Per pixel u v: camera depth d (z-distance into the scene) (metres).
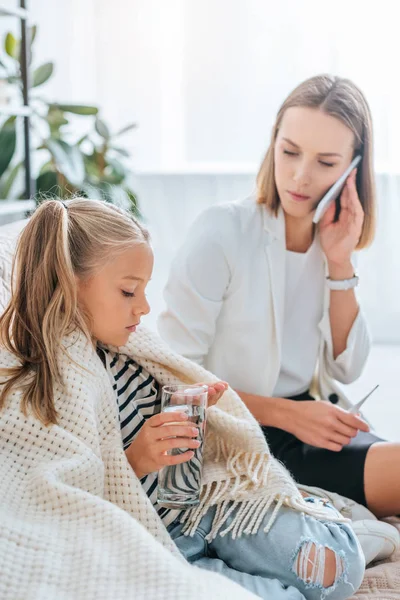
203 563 1.21
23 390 1.15
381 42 3.91
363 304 4.11
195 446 1.18
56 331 1.18
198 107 4.07
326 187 1.71
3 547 0.96
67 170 3.23
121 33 4.01
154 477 1.29
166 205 4.12
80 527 1.01
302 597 1.17
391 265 4.06
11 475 1.08
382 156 4.02
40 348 1.17
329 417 1.60
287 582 1.20
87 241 1.21
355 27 3.91
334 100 1.68
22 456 1.12
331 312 1.81
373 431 1.84
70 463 1.10
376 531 1.40
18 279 1.21
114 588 0.92
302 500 1.27
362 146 1.76
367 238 1.84
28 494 1.06
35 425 1.12
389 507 1.56
